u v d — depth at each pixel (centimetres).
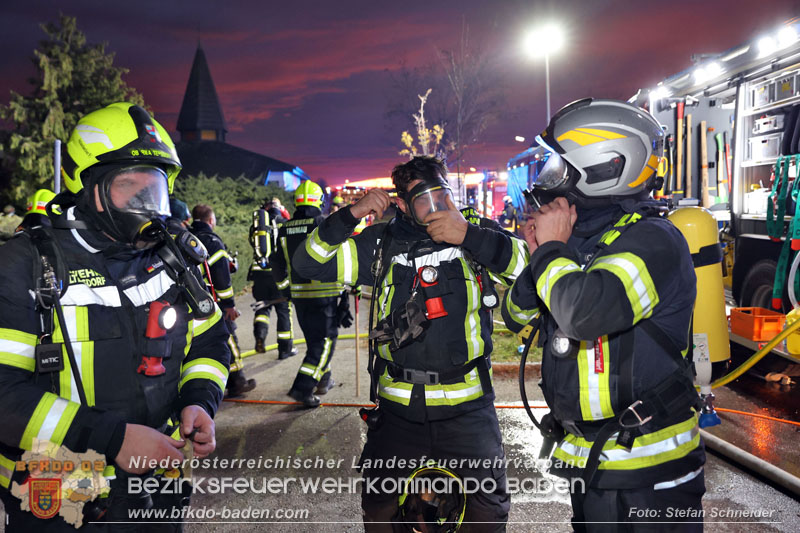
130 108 171
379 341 238
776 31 511
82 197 165
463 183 2384
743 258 598
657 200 186
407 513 238
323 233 247
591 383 171
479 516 236
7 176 2655
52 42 2662
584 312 159
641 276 160
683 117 720
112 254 166
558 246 173
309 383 506
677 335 173
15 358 149
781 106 539
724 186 718
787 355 474
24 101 2575
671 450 169
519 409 493
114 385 162
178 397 181
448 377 230
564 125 183
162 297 174
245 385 554
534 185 195
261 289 692
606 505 172
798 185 492
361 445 427
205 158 4403
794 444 398
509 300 221
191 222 538
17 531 159
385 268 240
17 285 151
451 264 234
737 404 484
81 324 157
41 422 144
